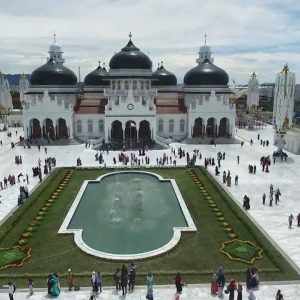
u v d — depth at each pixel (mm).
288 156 81688
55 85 108438
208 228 42062
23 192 51844
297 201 51688
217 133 102938
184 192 55344
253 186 58844
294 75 76688
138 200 53250
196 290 30156
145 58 107000
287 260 34469
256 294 29422
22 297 29266
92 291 30016
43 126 100875
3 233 40438
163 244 39062
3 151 88562
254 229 41156
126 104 96500
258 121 140375
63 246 38000
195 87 108688
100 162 75688
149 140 97625
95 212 48594
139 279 31859
